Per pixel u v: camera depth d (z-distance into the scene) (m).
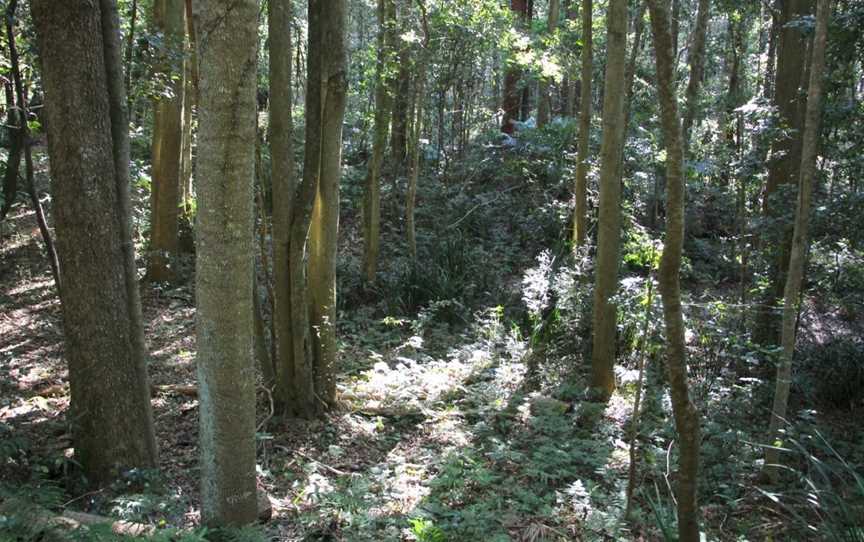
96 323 4.46
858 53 6.28
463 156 13.96
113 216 4.49
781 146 7.46
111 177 4.47
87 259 4.40
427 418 6.34
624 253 8.74
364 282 9.88
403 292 9.57
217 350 3.30
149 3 10.22
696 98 12.74
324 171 5.95
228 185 3.12
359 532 4.07
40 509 3.02
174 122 9.66
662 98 2.56
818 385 7.26
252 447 3.51
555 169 12.61
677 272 2.71
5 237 10.62
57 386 6.33
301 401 6.05
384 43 10.00
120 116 4.52
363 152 14.41
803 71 7.28
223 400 3.36
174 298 9.57
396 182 12.30
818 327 8.17
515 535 4.37
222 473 3.45
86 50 4.25
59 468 4.62
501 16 10.55
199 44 3.02
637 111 11.62
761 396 6.74
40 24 4.18
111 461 4.54
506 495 4.98
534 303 8.25
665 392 6.80
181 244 11.09
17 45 5.81
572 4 13.26
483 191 13.31
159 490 4.39
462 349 8.12
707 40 16.38
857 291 7.34
